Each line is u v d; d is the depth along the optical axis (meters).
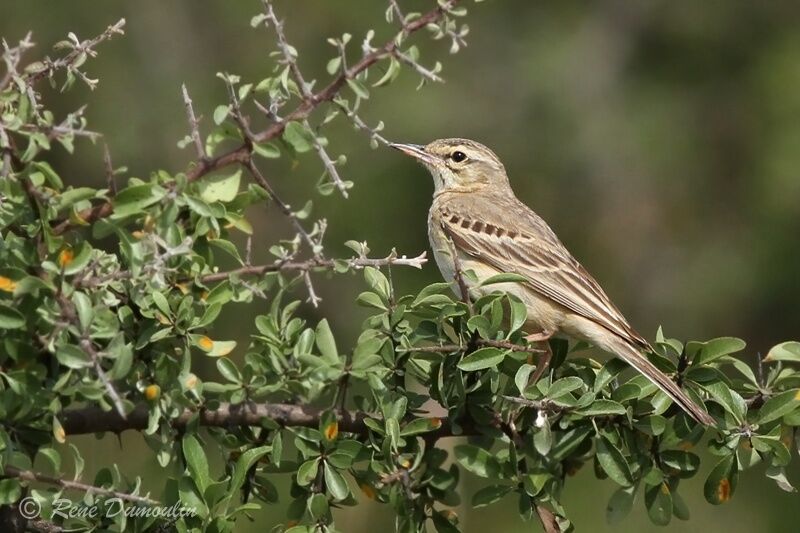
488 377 9.33
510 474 9.41
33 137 7.84
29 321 7.99
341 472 9.15
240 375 8.73
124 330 8.39
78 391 7.82
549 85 22.05
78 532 8.50
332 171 8.32
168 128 20.94
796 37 22.20
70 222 8.19
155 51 21.48
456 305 9.02
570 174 21.75
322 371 8.61
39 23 21.23
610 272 21.30
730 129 22.06
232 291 8.68
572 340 13.77
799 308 20.58
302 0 21.72
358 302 9.05
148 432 8.34
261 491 9.14
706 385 9.39
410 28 8.43
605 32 22.72
